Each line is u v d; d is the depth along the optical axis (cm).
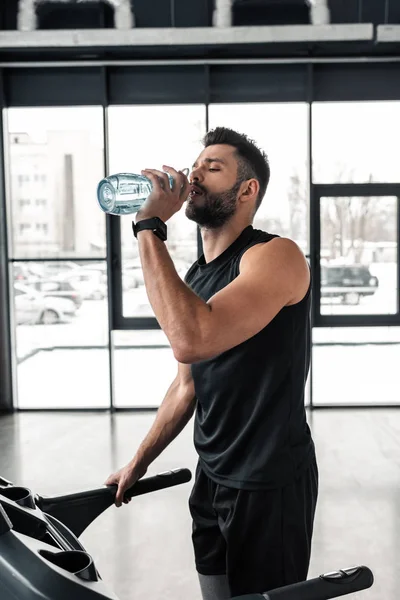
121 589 270
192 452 447
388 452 446
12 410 577
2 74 557
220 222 128
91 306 585
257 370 120
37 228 579
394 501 360
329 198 568
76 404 584
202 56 544
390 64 554
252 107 563
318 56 541
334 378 577
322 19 498
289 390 122
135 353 589
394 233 570
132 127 566
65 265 582
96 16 549
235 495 123
